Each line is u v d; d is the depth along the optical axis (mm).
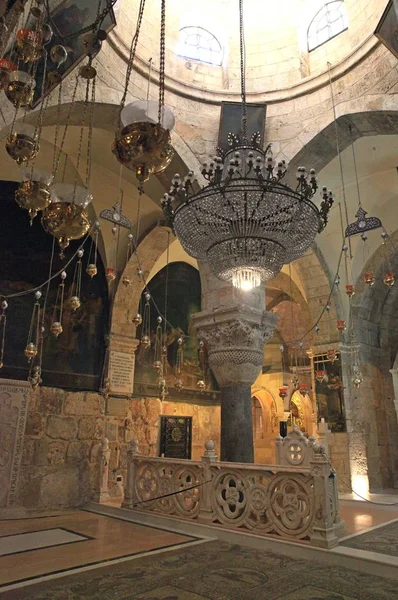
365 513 8141
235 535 6113
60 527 7117
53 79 4051
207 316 8031
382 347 13641
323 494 5598
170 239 11680
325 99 9078
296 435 8492
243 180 5246
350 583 4438
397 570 4680
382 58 8328
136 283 11727
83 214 4230
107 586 4266
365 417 12180
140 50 8930
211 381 14055
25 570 4715
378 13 8445
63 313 10641
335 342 12312
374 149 10523
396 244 12281
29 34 3490
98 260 11602
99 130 9195
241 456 7375
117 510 8328
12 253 9969
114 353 11312
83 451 10250
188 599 3939
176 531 6711
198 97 9469
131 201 11250
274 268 5602
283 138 9273
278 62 9930
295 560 5246
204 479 6918
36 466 9406
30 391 9578
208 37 10375
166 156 3682
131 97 8516
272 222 5215
